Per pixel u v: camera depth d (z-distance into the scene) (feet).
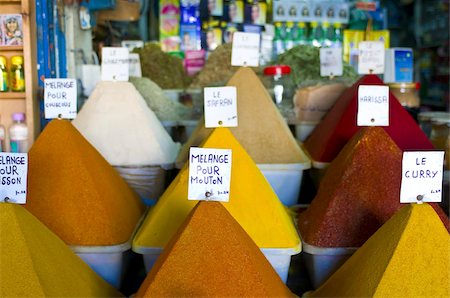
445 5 9.73
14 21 6.07
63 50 6.98
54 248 3.67
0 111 6.34
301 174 5.25
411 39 10.44
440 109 9.89
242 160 4.32
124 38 9.69
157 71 8.70
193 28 9.34
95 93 5.64
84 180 4.28
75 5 7.52
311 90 6.40
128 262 4.59
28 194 4.19
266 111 5.37
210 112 4.44
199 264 3.34
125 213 4.51
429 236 3.40
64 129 4.49
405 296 3.28
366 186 4.20
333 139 5.49
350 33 8.75
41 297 3.24
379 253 3.49
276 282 3.59
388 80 7.39
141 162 5.30
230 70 8.09
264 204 4.20
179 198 4.22
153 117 5.82
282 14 8.77
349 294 3.54
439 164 3.56
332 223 4.16
